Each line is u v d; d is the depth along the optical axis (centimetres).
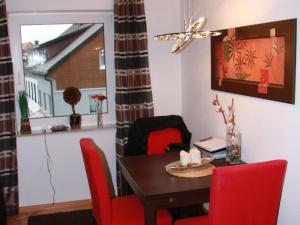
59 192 402
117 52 380
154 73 410
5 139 374
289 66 229
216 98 330
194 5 364
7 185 380
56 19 391
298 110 226
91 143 271
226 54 304
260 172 199
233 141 284
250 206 204
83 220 370
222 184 195
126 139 395
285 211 246
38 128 402
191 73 385
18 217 383
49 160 395
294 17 225
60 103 407
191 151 275
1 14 357
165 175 260
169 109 420
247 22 274
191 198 233
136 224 254
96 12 397
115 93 398
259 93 261
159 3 399
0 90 367
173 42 410
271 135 255
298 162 230
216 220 201
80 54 403
